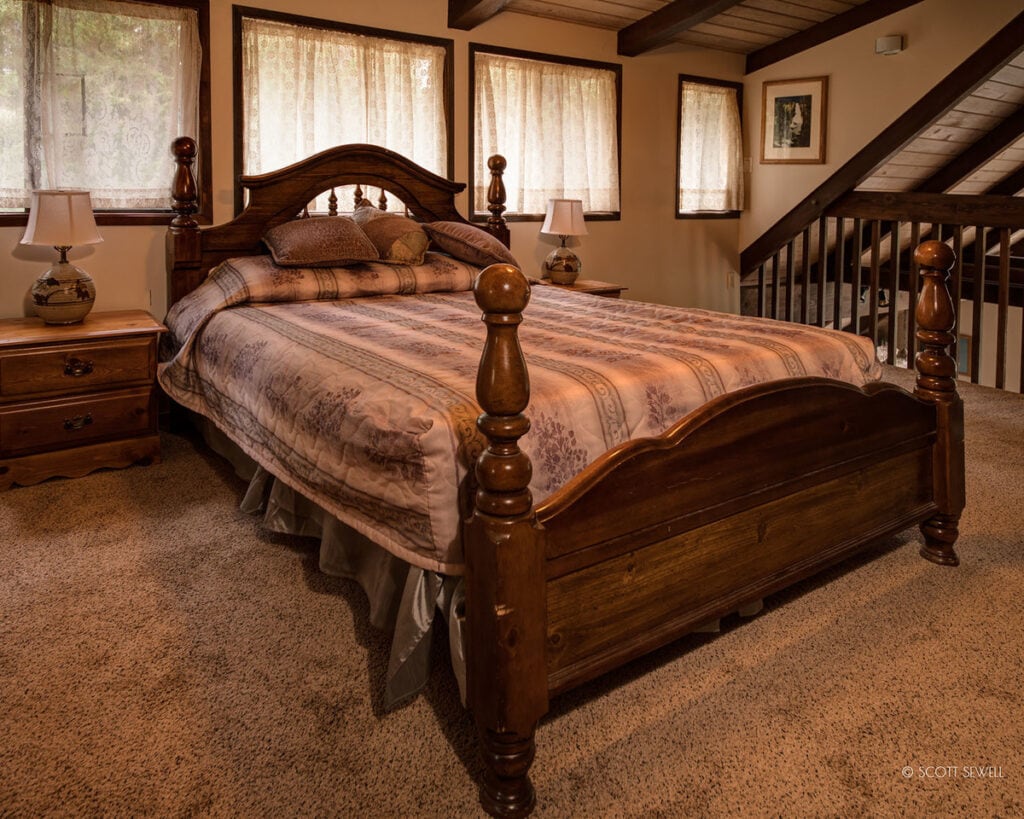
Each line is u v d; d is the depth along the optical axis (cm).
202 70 371
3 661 188
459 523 158
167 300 383
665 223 562
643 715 170
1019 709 170
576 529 149
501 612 136
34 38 329
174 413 379
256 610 213
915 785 148
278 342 245
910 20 484
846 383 202
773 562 192
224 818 141
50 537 258
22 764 154
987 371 734
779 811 142
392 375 192
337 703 174
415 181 423
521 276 131
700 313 295
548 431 168
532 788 146
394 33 417
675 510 167
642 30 491
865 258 666
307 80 392
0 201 336
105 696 175
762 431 183
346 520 183
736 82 577
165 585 227
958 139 537
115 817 141
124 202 362
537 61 476
